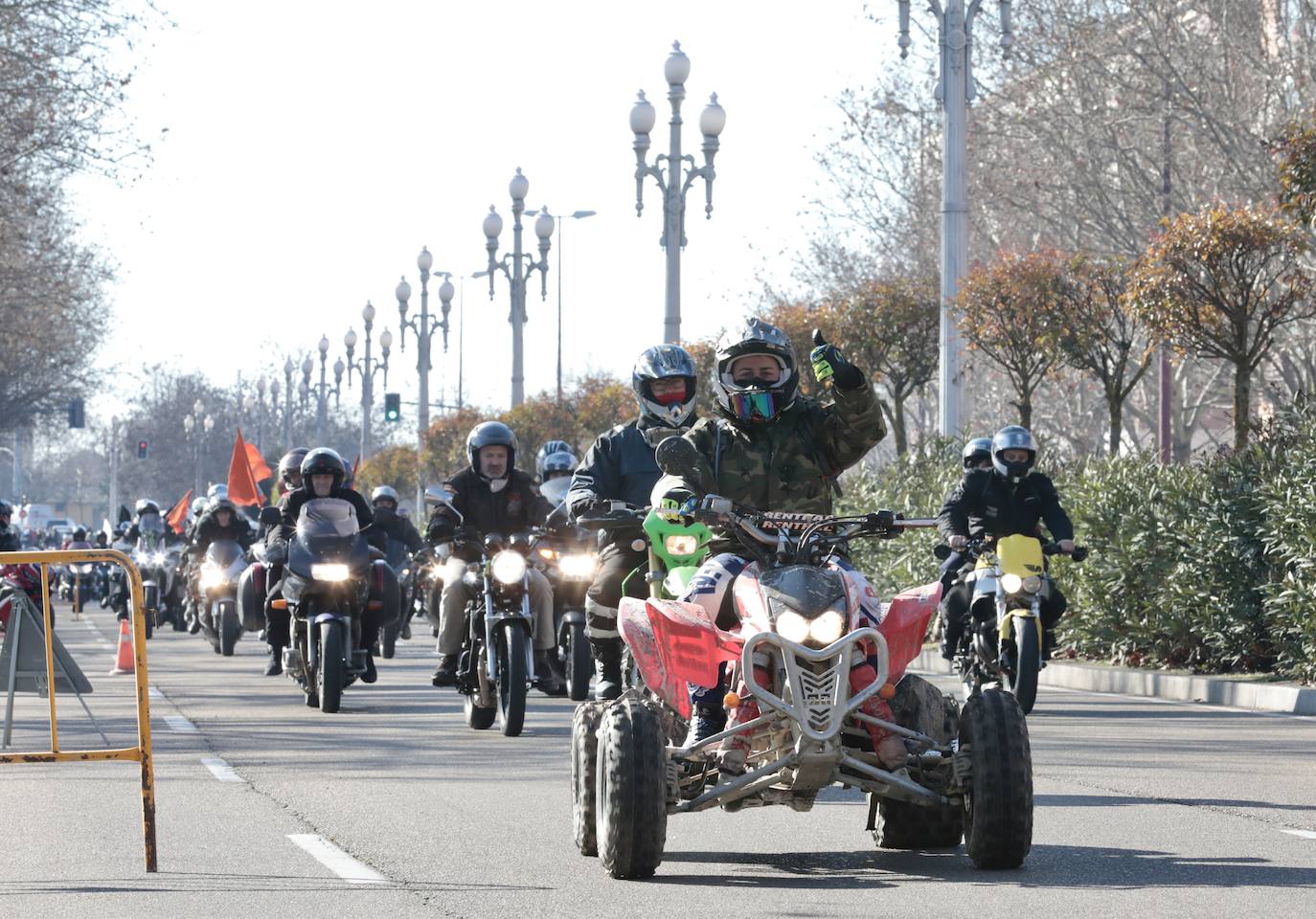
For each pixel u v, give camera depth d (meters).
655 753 24.16
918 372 103.88
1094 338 80.88
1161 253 70.31
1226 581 53.62
